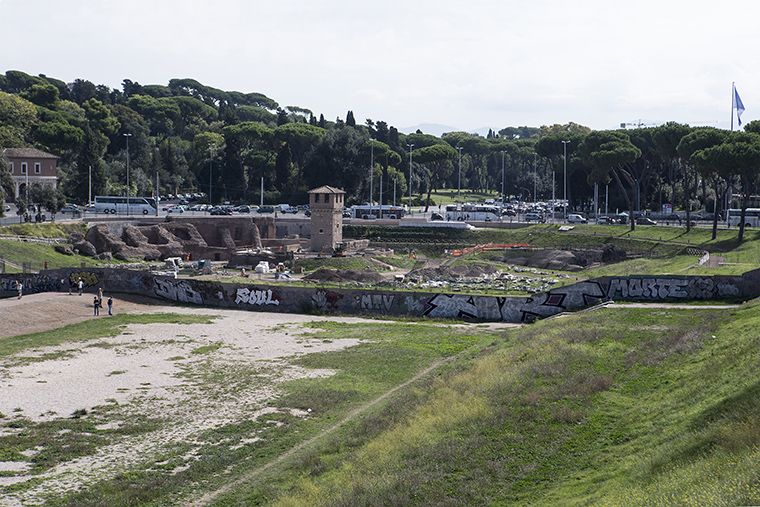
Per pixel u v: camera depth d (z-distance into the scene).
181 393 59.34
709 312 66.56
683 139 143.50
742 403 35.94
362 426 48.34
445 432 43.25
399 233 164.12
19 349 73.31
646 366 50.19
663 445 35.16
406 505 34.41
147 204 179.62
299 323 88.62
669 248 132.38
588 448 38.00
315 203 145.75
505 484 35.25
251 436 49.44
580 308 84.19
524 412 43.72
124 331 82.62
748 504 25.48
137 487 41.03
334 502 35.75
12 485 41.59
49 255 125.19
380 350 73.62
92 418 53.09
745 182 123.62
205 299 99.50
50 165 183.38
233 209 190.75
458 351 72.56
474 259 143.75
